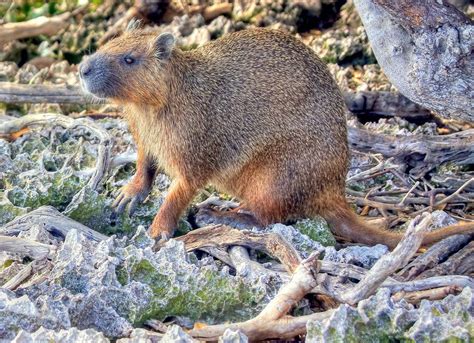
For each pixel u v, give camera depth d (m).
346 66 18.02
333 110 12.23
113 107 16.05
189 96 11.98
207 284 9.43
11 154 13.58
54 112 16.02
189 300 9.39
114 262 9.46
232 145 12.13
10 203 11.45
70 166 12.61
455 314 8.42
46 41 18.17
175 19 18.39
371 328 8.23
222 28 18.25
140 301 9.16
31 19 18.31
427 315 8.17
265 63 12.16
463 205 13.34
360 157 14.42
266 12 18.91
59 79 16.84
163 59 11.77
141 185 12.21
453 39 10.88
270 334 8.50
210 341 8.48
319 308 9.46
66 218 10.95
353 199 13.16
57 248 9.96
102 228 11.77
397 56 11.46
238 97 12.05
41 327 7.91
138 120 12.26
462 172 14.49
